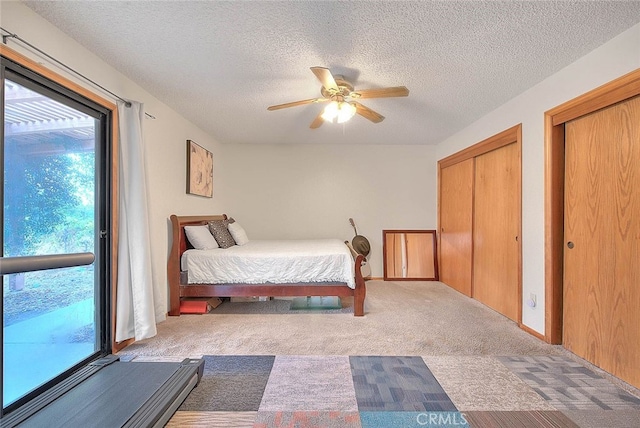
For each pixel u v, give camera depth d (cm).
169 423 152
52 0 159
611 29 183
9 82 164
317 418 156
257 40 196
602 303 206
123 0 159
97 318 223
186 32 188
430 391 179
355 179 505
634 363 184
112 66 232
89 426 134
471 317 309
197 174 387
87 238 220
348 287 318
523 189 278
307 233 505
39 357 189
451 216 446
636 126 184
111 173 231
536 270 262
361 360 217
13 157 172
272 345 241
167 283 318
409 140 473
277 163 504
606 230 204
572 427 149
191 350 233
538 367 207
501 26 180
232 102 308
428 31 185
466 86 266
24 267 94
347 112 250
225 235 382
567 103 226
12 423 135
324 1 160
